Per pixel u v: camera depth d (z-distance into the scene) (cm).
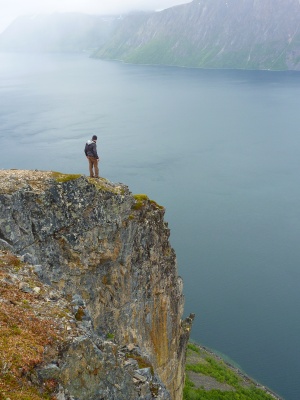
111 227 3644
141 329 4122
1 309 2006
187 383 6825
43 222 3228
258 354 8244
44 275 2666
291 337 8594
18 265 2586
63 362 1853
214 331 8825
